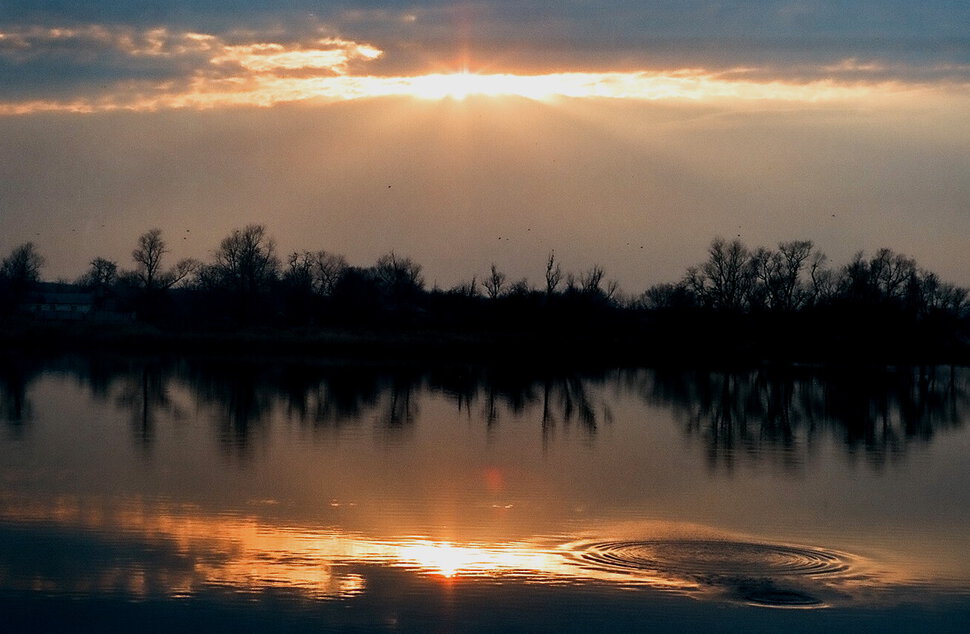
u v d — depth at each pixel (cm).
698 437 6994
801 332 18038
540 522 4206
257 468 5303
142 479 4953
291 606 3200
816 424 7931
